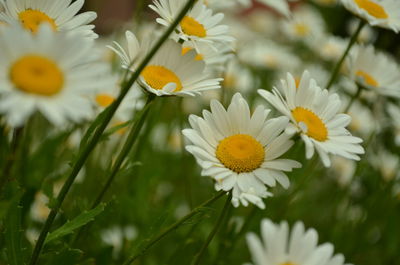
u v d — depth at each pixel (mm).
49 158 513
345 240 617
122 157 454
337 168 780
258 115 451
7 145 485
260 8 1517
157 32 518
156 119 555
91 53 401
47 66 394
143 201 572
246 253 634
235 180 440
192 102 877
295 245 416
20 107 383
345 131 459
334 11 1131
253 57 939
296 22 1035
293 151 526
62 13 461
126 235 574
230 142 448
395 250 646
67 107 390
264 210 566
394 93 572
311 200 765
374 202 626
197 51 476
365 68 583
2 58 390
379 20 538
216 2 568
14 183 449
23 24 447
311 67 937
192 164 612
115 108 401
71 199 545
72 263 443
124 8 1076
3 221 455
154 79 461
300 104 461
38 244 423
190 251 548
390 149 782
